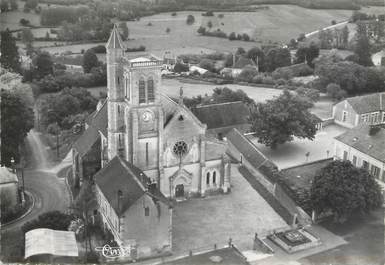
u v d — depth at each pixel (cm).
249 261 9406
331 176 10506
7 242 9675
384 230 10575
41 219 9919
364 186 10506
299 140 15600
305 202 11231
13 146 13250
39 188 12456
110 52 10706
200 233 10350
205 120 15475
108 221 9919
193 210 11231
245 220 10894
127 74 10550
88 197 10712
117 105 10962
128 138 10912
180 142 11312
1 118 13012
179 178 11494
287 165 13688
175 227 10538
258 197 11881
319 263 9394
